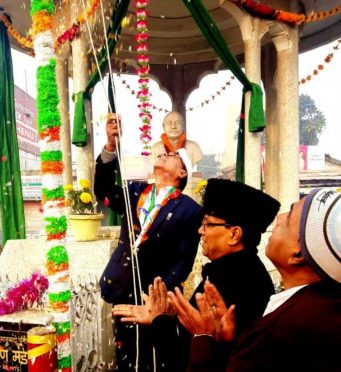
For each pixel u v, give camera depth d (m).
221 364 1.03
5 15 7.00
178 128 6.40
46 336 1.55
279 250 0.98
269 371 0.82
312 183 14.34
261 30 6.36
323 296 0.86
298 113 6.82
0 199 6.11
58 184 1.71
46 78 1.67
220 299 1.10
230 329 1.07
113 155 2.27
